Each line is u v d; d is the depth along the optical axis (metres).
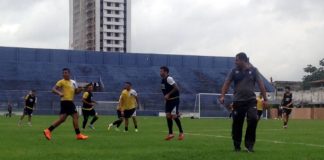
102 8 167.12
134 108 20.75
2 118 42.75
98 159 9.02
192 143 13.41
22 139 14.58
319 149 11.34
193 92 81.62
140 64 89.50
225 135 18.12
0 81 77.06
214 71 89.50
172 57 91.50
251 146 10.53
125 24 170.12
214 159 8.92
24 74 79.56
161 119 43.38
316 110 63.75
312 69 135.38
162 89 14.99
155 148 11.67
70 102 14.41
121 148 11.63
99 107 65.50
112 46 168.62
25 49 84.81
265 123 35.56
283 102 26.02
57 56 86.12
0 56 82.75
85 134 17.86
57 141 13.81
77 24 178.12
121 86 81.31
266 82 81.12
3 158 9.19
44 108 65.75
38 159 9.05
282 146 12.48
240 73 10.58
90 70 84.12
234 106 10.62
